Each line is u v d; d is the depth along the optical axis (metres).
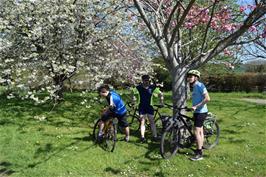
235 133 5.67
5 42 6.39
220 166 4.39
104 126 4.93
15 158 4.56
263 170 4.30
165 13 6.13
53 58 6.54
